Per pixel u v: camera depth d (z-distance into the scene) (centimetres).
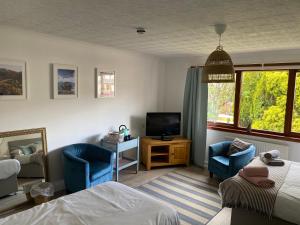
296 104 398
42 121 340
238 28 260
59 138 365
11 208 304
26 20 254
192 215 302
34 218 180
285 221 226
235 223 261
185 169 473
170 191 370
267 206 230
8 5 204
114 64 435
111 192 226
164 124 492
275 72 416
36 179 333
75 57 370
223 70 222
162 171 459
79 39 351
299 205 215
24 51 310
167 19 236
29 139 326
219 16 221
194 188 383
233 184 256
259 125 441
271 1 181
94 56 398
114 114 450
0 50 288
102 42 371
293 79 393
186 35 302
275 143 408
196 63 498
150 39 335
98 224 175
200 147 488
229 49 393
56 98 351
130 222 178
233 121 470
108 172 363
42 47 329
